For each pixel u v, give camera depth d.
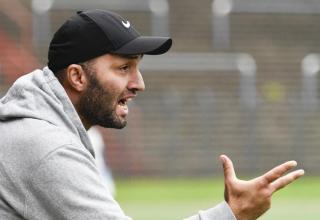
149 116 74.06
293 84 82.19
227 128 75.56
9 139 11.07
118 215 10.74
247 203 10.89
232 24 85.06
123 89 11.56
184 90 77.81
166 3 83.75
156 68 77.25
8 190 10.95
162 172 71.81
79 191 10.72
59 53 11.58
